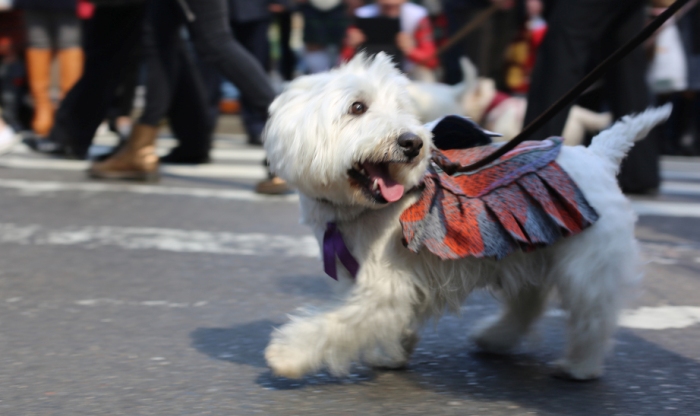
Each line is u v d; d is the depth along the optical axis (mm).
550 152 2906
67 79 9039
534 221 2746
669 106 3014
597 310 2816
